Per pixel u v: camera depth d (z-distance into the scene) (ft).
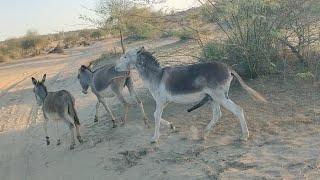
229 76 34.19
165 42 87.81
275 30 45.50
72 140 40.57
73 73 88.63
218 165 30.94
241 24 45.78
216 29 52.24
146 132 39.86
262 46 46.42
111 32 76.59
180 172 31.24
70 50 176.45
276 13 45.78
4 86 89.15
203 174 30.25
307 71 44.98
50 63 128.88
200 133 36.83
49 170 38.17
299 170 28.19
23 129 52.01
